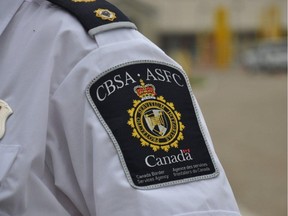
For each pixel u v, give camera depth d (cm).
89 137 129
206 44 4872
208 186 127
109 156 126
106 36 136
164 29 5000
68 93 133
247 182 802
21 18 145
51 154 134
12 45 142
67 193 134
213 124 1405
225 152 1028
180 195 124
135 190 123
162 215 121
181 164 127
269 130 1271
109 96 130
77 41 136
